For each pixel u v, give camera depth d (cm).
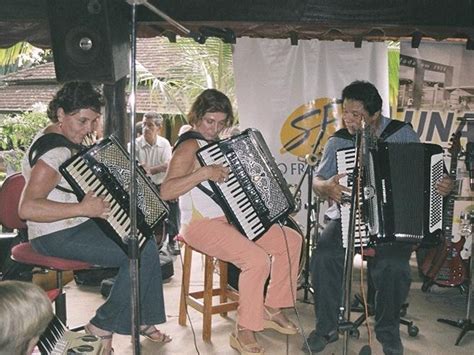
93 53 353
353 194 278
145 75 710
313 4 410
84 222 304
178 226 516
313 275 346
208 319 362
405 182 316
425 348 359
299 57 539
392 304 329
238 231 329
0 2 397
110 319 300
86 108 292
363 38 528
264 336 372
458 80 518
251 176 323
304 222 536
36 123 801
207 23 417
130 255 249
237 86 541
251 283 325
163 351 347
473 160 374
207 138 336
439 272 430
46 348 189
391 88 608
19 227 323
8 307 138
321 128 544
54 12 349
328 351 352
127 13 374
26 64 938
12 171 636
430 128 524
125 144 443
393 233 313
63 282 343
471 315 417
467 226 422
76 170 282
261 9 409
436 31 438
